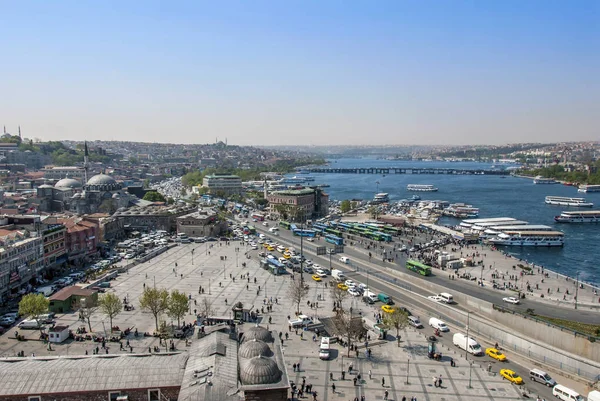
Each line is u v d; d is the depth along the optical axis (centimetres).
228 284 19425
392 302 17262
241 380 8144
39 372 8412
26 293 18050
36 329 14225
